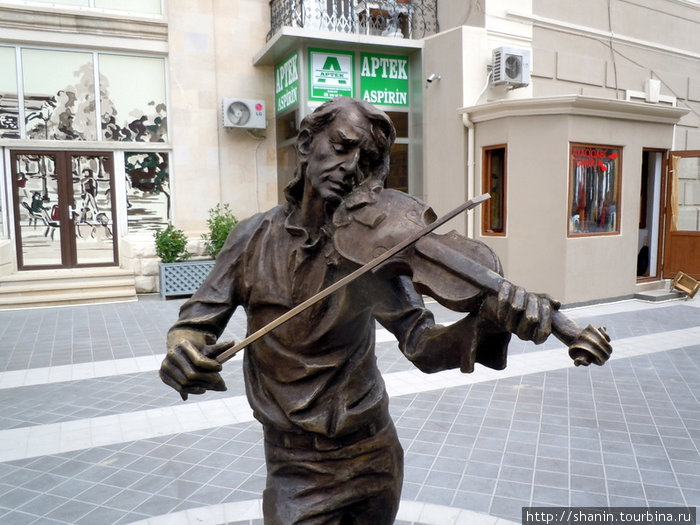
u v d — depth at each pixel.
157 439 4.65
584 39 11.96
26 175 10.88
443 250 1.39
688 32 13.92
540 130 9.48
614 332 8.27
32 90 10.69
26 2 10.42
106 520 3.46
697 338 7.93
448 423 4.95
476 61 10.23
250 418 5.07
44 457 4.33
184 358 1.54
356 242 1.54
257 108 11.52
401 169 11.31
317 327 1.69
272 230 1.83
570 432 4.74
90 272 10.89
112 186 11.39
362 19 11.22
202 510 3.50
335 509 1.77
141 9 11.22
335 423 1.72
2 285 10.29
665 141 10.96
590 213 9.96
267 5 11.77
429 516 3.41
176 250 10.84
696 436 4.64
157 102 11.45
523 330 1.25
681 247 11.38
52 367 6.55
